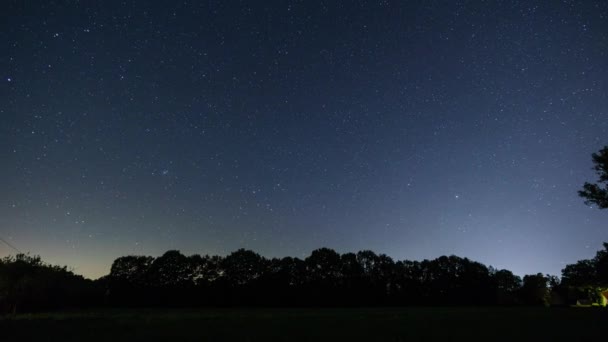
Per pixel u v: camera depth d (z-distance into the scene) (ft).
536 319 98.68
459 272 282.56
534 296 301.02
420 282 279.08
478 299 276.00
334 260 272.72
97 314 152.56
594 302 262.26
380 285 272.92
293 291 259.19
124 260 251.39
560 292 305.32
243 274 261.03
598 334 64.03
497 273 319.47
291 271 266.98
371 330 75.10
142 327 79.25
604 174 118.01
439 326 82.64
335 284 266.36
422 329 76.84
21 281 165.58
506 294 280.92
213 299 248.73
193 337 64.23
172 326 81.87
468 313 140.97
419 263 287.07
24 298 166.71
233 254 266.36
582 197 119.96
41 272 177.06
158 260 255.29
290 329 76.59
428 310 185.88
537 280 309.63
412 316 121.49
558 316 108.58
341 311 182.39
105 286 230.07
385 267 279.08
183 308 225.97
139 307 235.40
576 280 153.79
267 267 266.36
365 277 272.51
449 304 273.13
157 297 245.04
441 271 282.97
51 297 180.45
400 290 274.77
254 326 82.69
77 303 199.52
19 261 172.86
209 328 77.77
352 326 83.20
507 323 87.86
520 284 317.63
